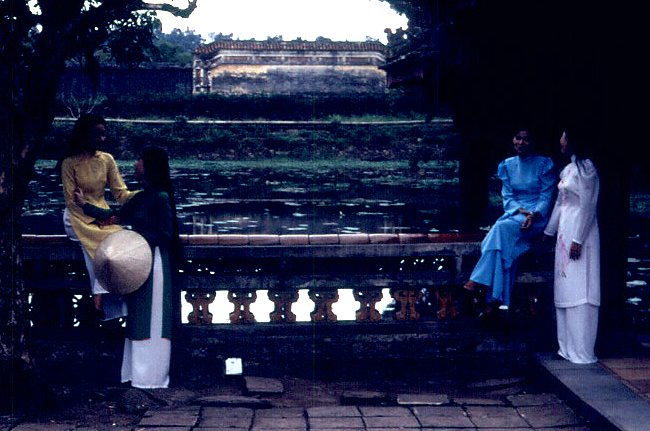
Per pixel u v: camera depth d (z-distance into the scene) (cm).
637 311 824
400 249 654
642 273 1227
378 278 660
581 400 546
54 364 643
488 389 635
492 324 668
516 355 668
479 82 882
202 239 644
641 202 2423
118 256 582
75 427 517
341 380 652
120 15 601
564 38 688
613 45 649
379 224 2125
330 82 5738
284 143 4900
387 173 4034
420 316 675
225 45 5647
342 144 4869
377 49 5744
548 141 735
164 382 609
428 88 984
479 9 777
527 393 614
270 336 655
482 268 636
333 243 655
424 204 2670
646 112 654
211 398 576
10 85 548
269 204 2636
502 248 634
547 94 718
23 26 559
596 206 622
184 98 5256
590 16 658
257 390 602
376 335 664
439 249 658
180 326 649
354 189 3228
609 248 662
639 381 582
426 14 935
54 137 4303
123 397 568
